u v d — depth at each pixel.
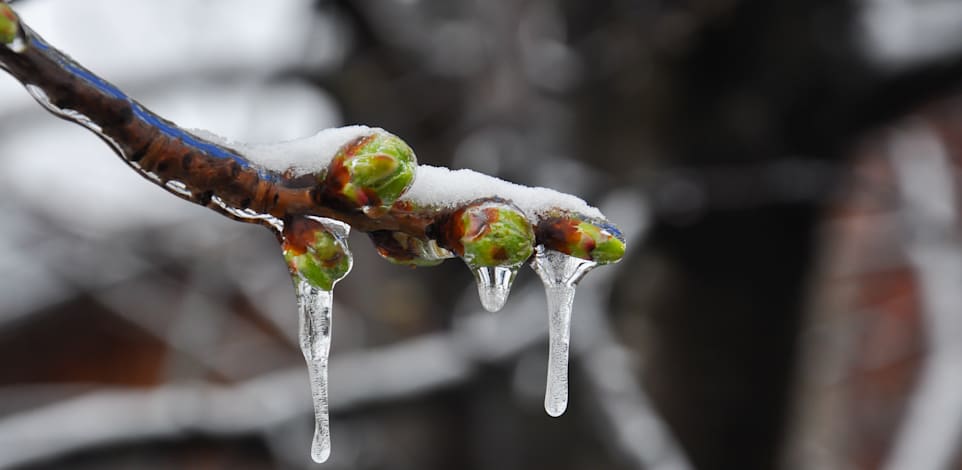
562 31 0.81
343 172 0.32
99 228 1.24
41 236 1.25
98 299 1.24
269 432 0.73
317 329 0.33
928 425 0.93
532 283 0.80
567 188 0.78
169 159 0.32
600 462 0.74
